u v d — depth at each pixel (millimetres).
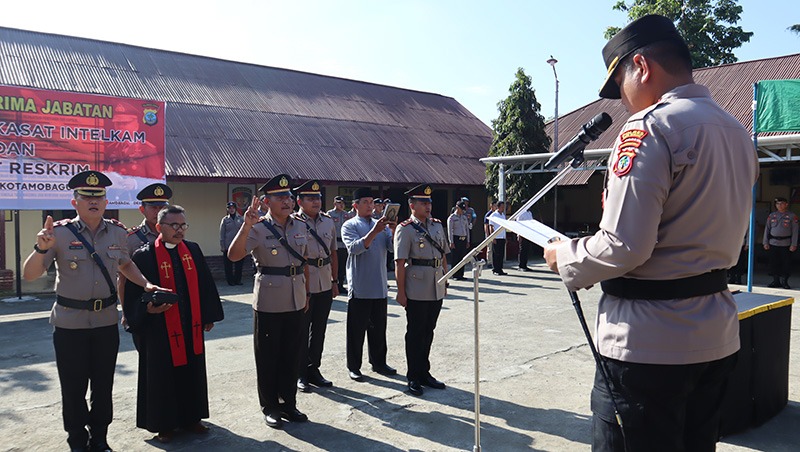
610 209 1631
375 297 5566
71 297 3795
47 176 10094
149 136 11148
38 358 6352
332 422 4434
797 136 10648
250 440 4094
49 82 13859
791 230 12047
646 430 1701
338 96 20078
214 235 14727
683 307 1661
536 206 21656
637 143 1625
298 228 4688
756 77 14711
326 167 15469
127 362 6090
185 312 4188
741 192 1711
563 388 5219
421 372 5242
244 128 15711
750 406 4223
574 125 18141
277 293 4391
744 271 14766
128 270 4008
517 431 4258
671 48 1784
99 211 3924
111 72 15531
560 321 8250
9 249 12039
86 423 3865
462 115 23016
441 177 17547
